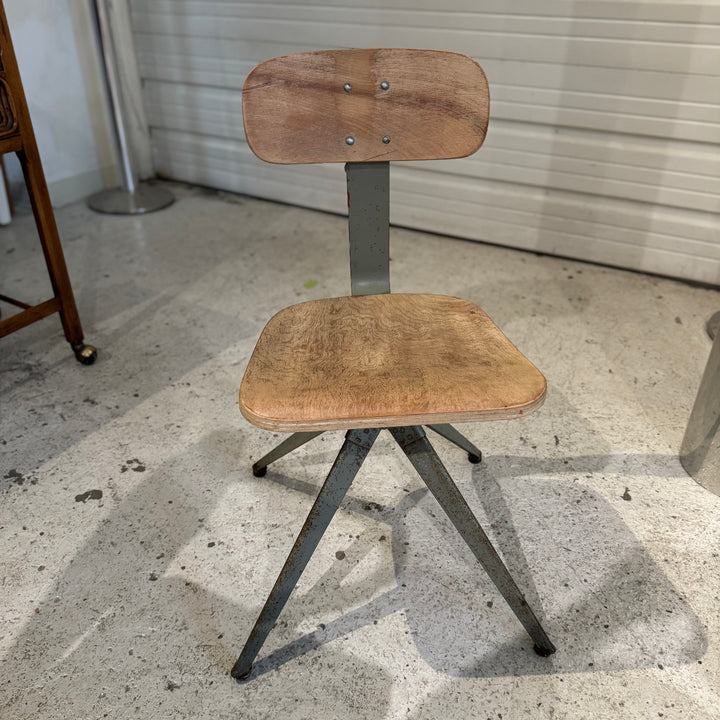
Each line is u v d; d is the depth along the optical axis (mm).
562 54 2365
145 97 3418
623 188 2484
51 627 1268
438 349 1125
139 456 1684
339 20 2721
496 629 1266
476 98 1229
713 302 2404
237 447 1718
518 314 2301
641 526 1482
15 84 1661
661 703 1136
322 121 1218
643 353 2098
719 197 2344
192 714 1126
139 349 2121
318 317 1254
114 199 3271
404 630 1263
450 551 1427
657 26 2188
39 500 1550
